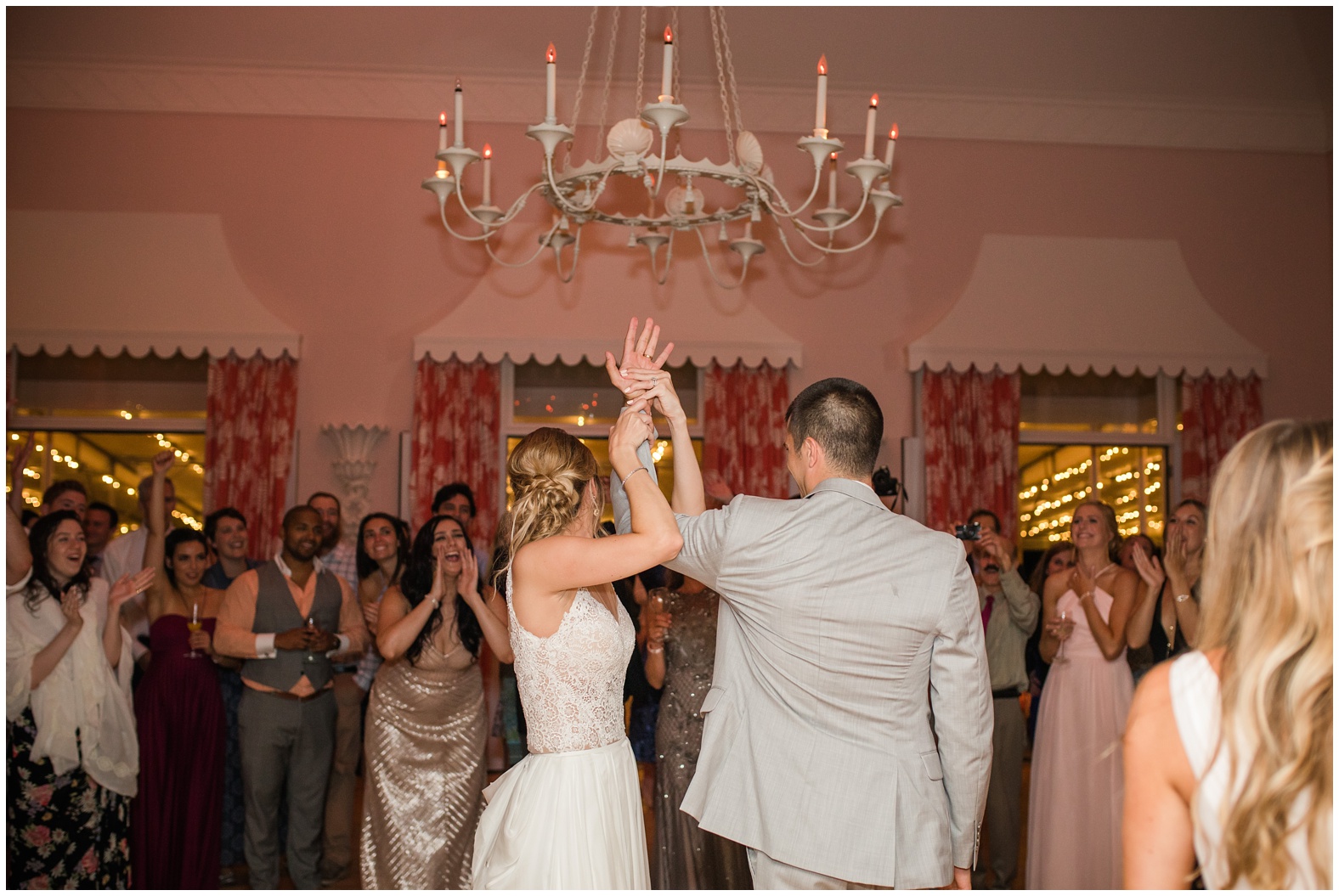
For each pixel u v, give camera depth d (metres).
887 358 6.82
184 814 3.85
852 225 6.87
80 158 6.51
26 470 6.54
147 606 4.00
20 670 3.18
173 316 6.38
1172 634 3.82
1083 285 6.88
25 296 6.29
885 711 1.92
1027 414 7.10
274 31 6.56
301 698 3.95
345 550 5.23
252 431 6.39
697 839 3.34
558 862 2.09
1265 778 0.99
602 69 6.79
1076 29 6.78
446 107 6.75
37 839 3.21
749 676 2.04
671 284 6.71
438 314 6.64
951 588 1.89
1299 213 7.14
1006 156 7.02
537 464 2.22
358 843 4.65
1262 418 6.93
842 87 6.93
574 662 2.15
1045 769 3.73
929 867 1.87
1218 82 7.04
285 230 6.62
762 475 6.62
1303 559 1.01
